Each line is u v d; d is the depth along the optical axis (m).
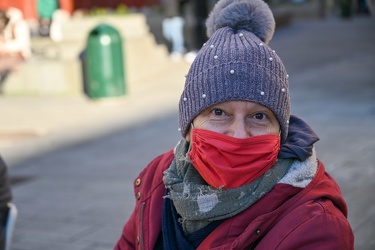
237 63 1.59
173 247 1.74
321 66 13.82
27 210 5.47
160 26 17.05
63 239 4.75
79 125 8.98
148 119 9.12
